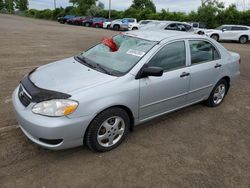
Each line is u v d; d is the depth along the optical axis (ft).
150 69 11.30
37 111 9.69
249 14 96.89
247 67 30.89
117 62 12.28
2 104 15.57
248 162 11.37
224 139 13.20
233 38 68.28
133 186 9.47
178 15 123.13
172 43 13.21
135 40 13.44
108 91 10.48
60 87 10.27
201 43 14.96
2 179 9.33
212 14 106.52
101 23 111.75
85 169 10.17
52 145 9.86
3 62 27.09
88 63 12.67
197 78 14.49
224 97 18.35
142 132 13.28
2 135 12.07
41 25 97.60
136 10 144.77
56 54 33.81
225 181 10.06
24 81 11.53
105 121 10.80
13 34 54.85
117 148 11.71
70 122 9.70
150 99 12.22
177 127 14.08
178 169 10.57
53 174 9.78
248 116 16.20
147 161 10.93
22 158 10.54
